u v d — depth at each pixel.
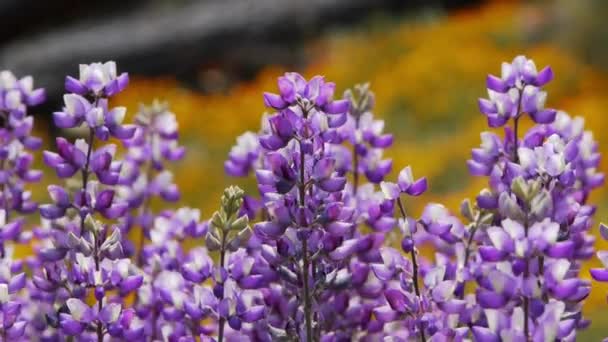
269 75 5.12
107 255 1.09
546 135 1.15
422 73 5.21
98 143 1.94
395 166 4.10
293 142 1.07
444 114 5.07
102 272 1.08
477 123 4.64
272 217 1.06
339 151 1.17
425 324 1.06
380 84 5.25
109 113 1.13
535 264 1.03
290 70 6.48
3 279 1.10
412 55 5.55
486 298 0.98
